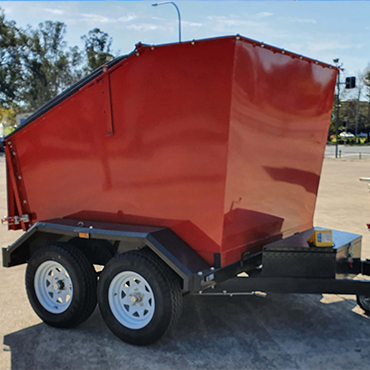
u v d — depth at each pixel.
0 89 61.56
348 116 84.56
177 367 3.25
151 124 3.60
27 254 4.50
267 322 4.09
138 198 3.80
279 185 4.11
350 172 20.95
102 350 3.56
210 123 3.31
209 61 3.22
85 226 3.92
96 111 3.90
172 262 3.33
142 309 3.62
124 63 3.63
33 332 3.96
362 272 4.11
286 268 3.67
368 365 3.26
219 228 3.42
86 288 3.90
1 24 62.22
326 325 4.01
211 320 4.15
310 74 4.17
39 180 4.49
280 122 3.88
